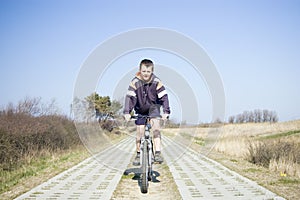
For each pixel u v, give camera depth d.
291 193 6.53
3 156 10.09
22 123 12.08
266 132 28.12
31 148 12.12
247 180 7.93
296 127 30.44
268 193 6.47
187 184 7.64
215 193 6.66
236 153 13.80
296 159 10.98
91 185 7.54
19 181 8.10
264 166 10.83
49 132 14.02
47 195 6.50
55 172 9.39
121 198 6.48
